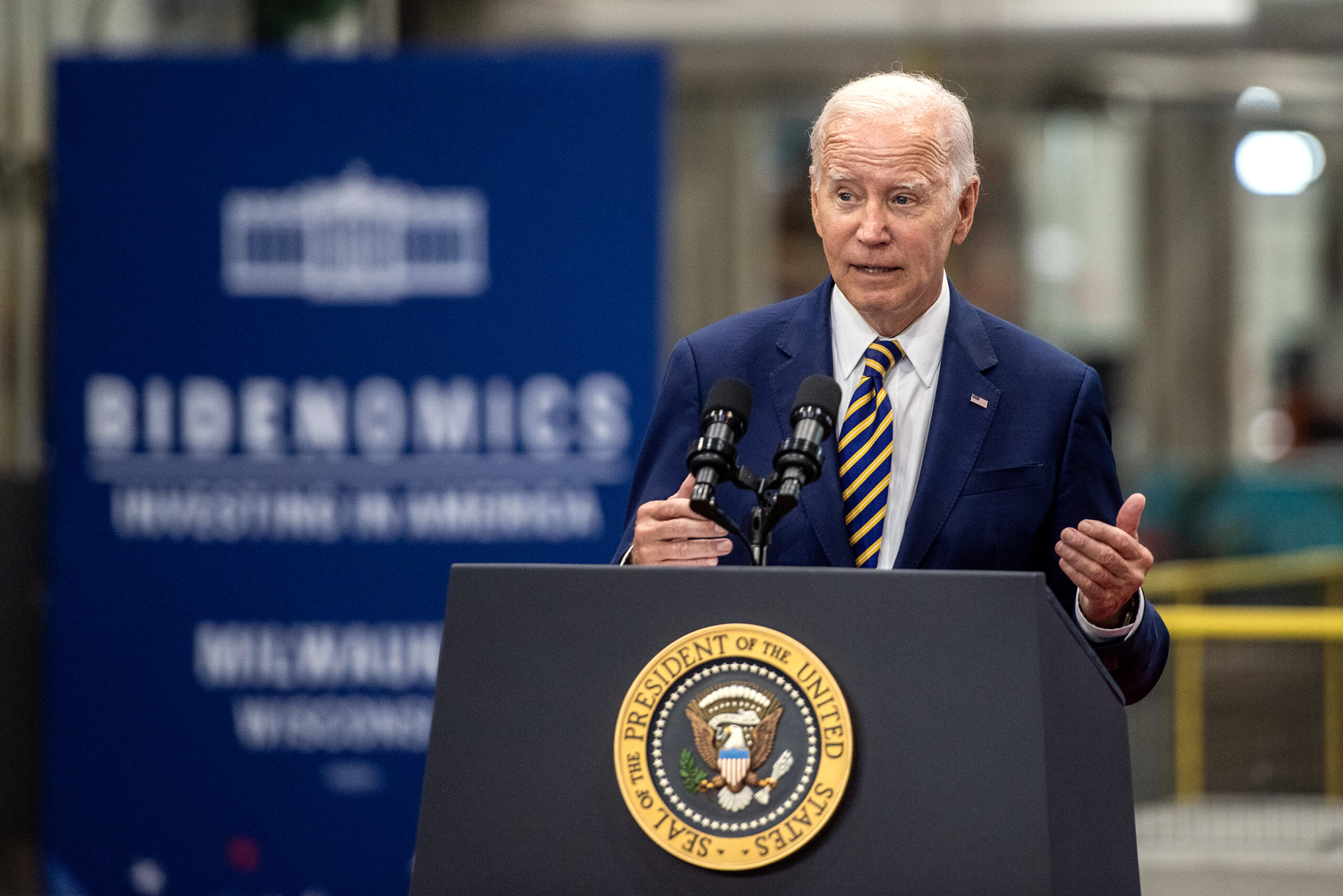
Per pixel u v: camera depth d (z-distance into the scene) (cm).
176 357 1572
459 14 3612
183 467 1577
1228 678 2014
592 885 556
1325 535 3950
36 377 1909
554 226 1541
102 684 1591
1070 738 565
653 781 556
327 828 1584
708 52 3931
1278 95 4544
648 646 573
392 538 1566
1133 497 686
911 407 786
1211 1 3944
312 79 1554
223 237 1566
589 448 1542
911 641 556
